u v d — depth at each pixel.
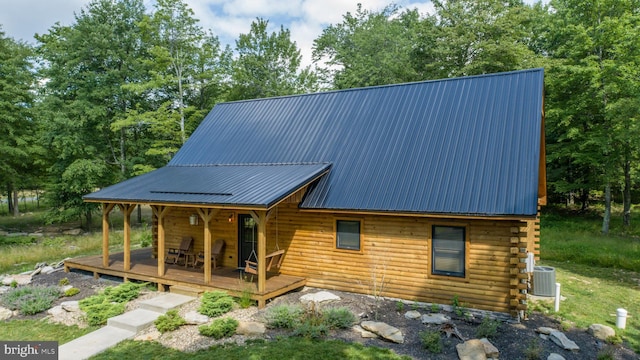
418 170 12.30
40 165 32.19
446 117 13.88
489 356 8.29
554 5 28.25
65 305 11.67
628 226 25.73
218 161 16.58
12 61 25.83
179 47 28.86
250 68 40.06
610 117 22.38
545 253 19.58
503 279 10.62
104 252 14.79
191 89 31.42
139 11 30.94
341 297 12.02
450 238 11.33
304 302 11.30
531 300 12.40
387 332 9.09
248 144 16.81
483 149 12.12
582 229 26.94
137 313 10.95
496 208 10.13
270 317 9.88
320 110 16.97
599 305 12.24
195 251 15.65
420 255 11.61
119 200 13.59
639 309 11.95
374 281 12.14
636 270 16.80
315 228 13.16
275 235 13.90
